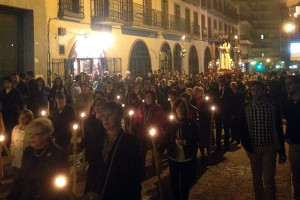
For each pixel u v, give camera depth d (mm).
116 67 20484
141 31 23828
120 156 3453
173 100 9016
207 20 39219
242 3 59688
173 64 29125
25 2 13719
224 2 47688
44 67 14781
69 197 3498
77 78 13117
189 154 5742
